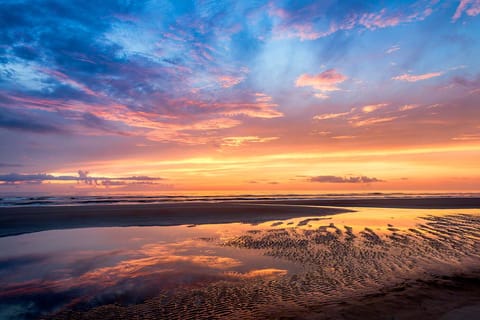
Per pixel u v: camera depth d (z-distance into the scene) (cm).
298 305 663
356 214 2403
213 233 1595
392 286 753
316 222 1958
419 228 1650
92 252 1195
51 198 5309
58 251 1211
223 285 815
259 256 1111
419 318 566
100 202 4069
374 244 1256
